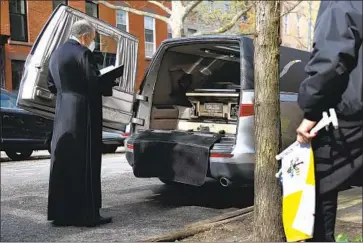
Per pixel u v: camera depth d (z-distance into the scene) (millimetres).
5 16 18547
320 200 2752
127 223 5117
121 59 6336
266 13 3811
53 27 5500
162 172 5805
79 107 4715
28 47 19547
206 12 17406
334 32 2369
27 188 7148
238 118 5316
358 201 6250
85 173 4820
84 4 21562
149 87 6496
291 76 5953
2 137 10523
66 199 4867
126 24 23406
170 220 5281
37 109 5559
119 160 11125
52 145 4848
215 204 6125
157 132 6227
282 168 2783
